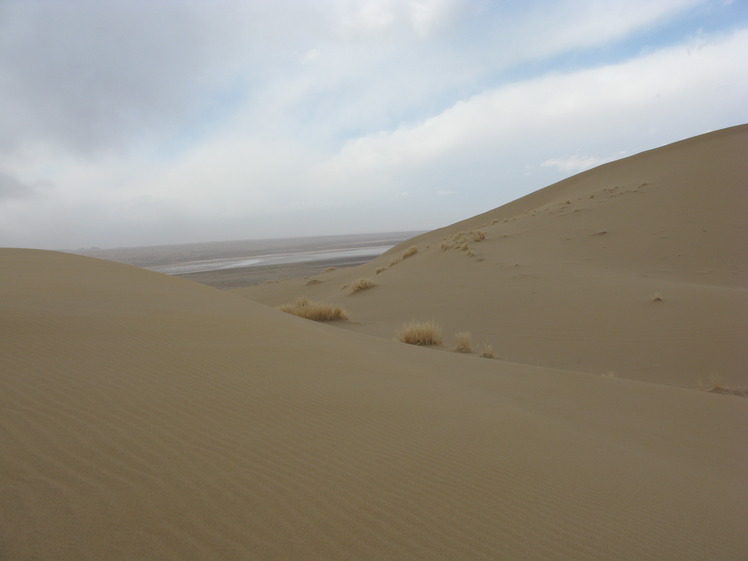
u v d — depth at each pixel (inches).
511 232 1384.1
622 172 1977.1
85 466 103.7
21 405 130.6
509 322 639.1
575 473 152.4
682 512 137.6
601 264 949.2
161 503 94.0
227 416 146.3
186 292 436.1
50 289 330.3
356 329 677.9
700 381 406.9
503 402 239.5
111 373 167.8
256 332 276.5
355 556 88.2
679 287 685.9
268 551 84.7
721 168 1369.3
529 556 99.3
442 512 111.6
